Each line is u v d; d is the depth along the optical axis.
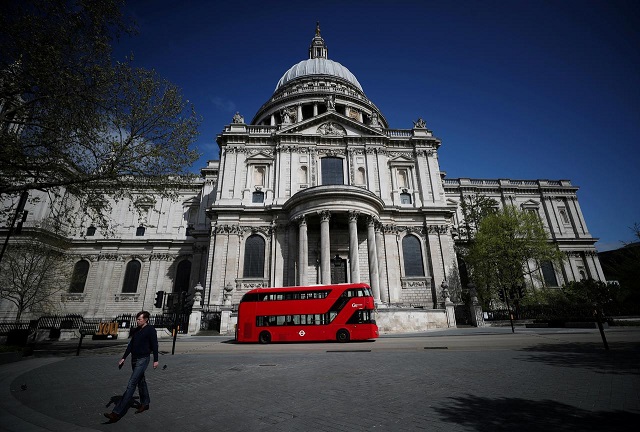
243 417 6.21
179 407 7.02
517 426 5.28
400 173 43.78
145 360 6.94
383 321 28.03
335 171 42.19
